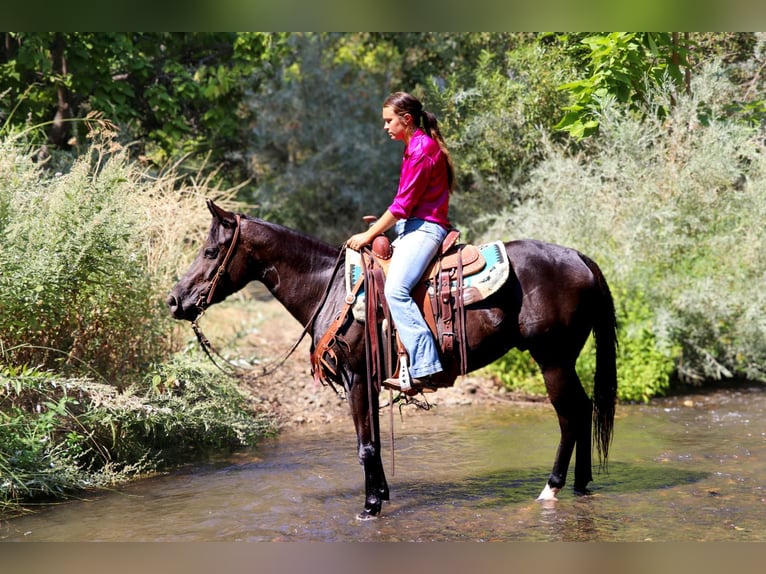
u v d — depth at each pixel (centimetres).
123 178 608
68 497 527
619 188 834
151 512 491
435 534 438
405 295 450
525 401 786
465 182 1078
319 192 1434
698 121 801
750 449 592
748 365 832
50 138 966
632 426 677
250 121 1405
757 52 899
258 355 879
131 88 1017
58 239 567
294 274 489
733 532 426
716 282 799
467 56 1129
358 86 1458
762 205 792
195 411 629
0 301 534
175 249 706
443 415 741
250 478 560
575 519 452
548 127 944
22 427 529
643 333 787
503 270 457
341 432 692
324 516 474
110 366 646
